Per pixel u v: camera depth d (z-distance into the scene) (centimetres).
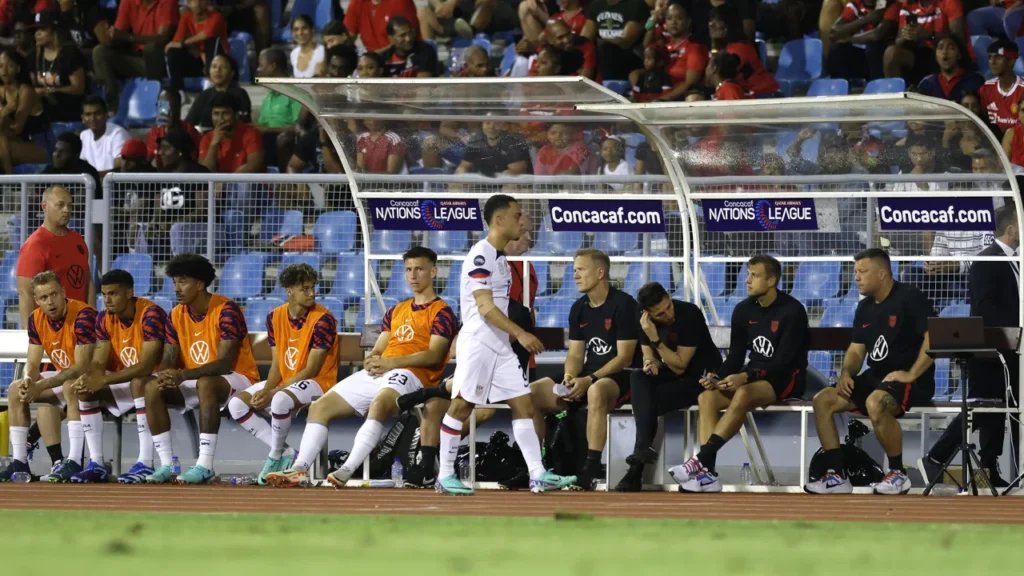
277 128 5616
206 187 4175
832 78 5678
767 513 2508
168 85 6191
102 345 3634
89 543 1677
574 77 3328
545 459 3491
